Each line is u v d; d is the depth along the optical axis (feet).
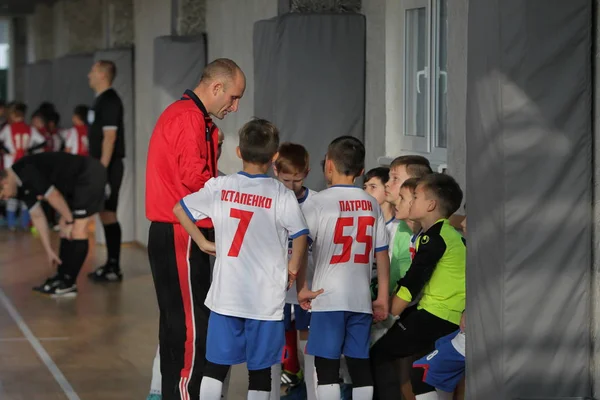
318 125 29.04
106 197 39.01
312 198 18.69
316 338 18.47
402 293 18.21
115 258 39.45
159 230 19.17
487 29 15.89
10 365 25.88
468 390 16.99
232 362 17.69
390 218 21.31
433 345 18.76
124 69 51.08
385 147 28.09
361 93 29.17
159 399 20.63
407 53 27.30
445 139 25.16
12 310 33.53
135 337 29.25
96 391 23.30
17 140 56.29
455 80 22.49
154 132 19.17
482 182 16.28
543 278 15.67
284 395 22.48
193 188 18.72
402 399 20.44
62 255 36.52
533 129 15.52
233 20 38.27
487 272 16.21
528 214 15.58
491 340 16.08
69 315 32.65
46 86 73.67
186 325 19.27
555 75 15.48
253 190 17.62
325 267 18.52
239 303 17.42
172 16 43.09
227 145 40.04
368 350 18.69
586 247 15.74
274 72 29.48
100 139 39.09
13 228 58.08
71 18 64.59
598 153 15.55
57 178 35.37
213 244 17.95
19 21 93.04
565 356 15.83
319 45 28.89
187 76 41.75
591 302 15.85
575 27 15.43
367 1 29.01
